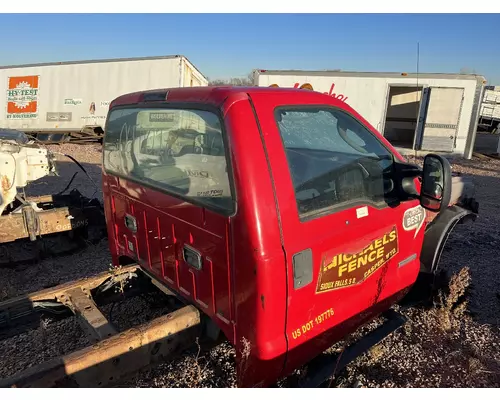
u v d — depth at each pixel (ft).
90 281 9.54
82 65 55.06
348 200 7.70
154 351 7.44
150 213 8.87
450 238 18.63
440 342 10.46
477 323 11.38
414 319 11.37
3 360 9.86
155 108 8.43
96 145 57.16
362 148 8.45
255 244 6.15
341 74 49.29
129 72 53.01
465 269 11.14
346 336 8.54
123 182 9.85
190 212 7.46
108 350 6.81
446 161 7.43
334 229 7.25
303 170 7.00
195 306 7.98
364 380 9.01
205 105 6.92
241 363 6.91
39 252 16.01
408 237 9.34
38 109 58.29
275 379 7.18
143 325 7.41
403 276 9.57
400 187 8.87
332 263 7.33
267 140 6.44
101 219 17.84
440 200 7.56
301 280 6.75
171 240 8.27
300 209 6.77
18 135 21.29
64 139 58.13
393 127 67.92
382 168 8.66
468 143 49.39
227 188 6.51
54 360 6.44
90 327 8.02
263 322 6.46
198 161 7.16
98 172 38.86
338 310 7.83
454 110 48.78
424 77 48.44
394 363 9.65
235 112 6.40
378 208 8.29
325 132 7.63
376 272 8.60
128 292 10.33
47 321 9.12
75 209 16.90
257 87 7.34
